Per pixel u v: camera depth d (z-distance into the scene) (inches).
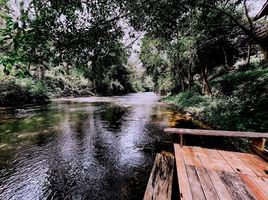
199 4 195.9
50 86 1226.6
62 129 414.9
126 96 1550.2
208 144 311.3
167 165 185.3
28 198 181.5
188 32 358.9
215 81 738.8
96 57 160.4
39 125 451.2
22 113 615.5
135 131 397.7
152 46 785.6
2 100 776.3
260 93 407.5
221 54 761.0
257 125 297.3
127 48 185.0
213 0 219.8
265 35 346.0
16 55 109.0
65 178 215.2
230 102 443.2
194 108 565.9
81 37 143.9
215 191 121.3
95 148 302.7
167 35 199.9
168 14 171.3
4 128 422.9
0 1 121.2
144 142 328.8
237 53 786.2
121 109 716.0
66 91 1341.0
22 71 116.6
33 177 217.6
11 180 211.6
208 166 157.9
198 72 917.2
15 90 837.2
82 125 452.4
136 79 2468.0
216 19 326.3
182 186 127.0
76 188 195.9
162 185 153.8
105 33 157.9
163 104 883.4
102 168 236.7
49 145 316.5
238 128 314.3
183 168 153.6
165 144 317.1
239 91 490.0
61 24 134.4
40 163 251.3
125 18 169.5
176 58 745.0
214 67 908.0
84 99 1201.4
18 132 391.5
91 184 202.7
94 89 1585.9
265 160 171.9
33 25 116.1
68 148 302.8
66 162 253.8
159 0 162.9
